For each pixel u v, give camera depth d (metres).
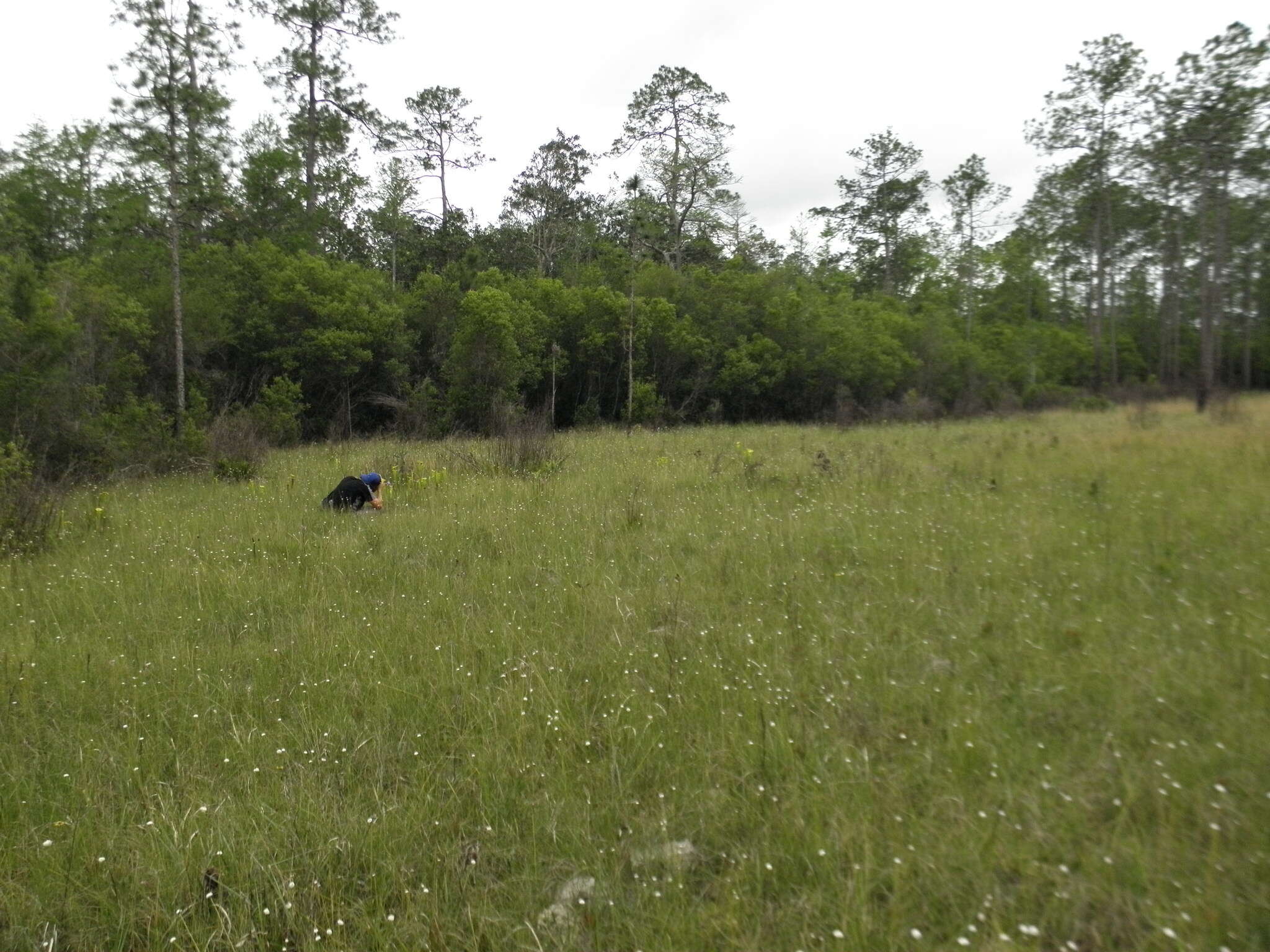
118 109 16.03
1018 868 3.12
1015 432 18.92
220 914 3.21
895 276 48.50
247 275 23.62
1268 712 4.05
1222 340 44.88
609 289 28.98
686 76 37.97
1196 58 24.53
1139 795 3.47
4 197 21.42
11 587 7.58
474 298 23.59
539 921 3.07
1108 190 35.19
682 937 2.91
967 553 7.15
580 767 4.10
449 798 3.96
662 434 22.86
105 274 20.14
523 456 14.11
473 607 6.56
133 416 16.30
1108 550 6.81
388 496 11.62
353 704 4.95
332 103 31.41
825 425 27.41
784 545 7.73
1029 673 4.71
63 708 5.06
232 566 7.94
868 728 4.25
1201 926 2.76
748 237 41.34
